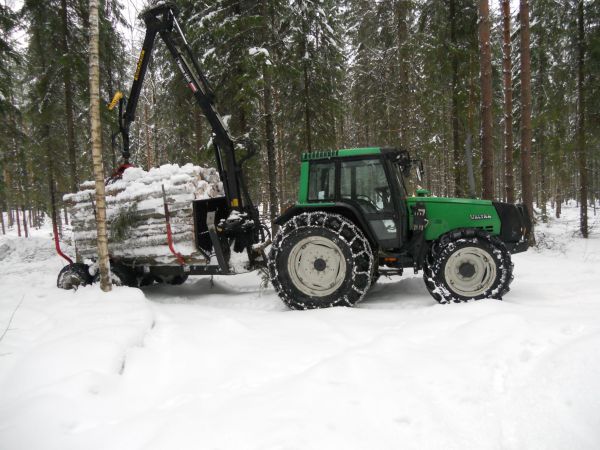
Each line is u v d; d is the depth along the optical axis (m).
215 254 5.36
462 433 1.92
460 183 11.96
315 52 11.60
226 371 2.80
